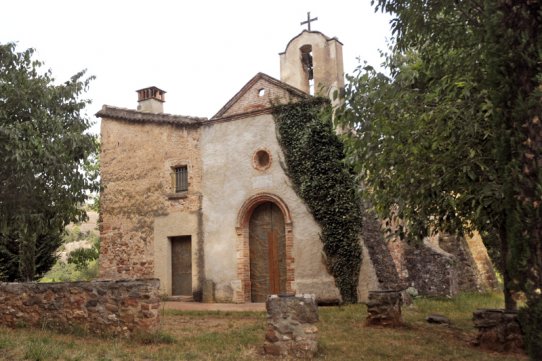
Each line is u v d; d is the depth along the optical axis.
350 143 9.53
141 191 17.69
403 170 8.77
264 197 15.45
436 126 8.12
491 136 7.76
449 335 9.59
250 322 10.71
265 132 15.79
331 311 12.27
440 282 17.67
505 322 8.28
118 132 18.56
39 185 11.05
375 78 8.77
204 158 16.75
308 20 17.53
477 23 7.64
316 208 14.59
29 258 17.22
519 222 4.75
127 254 17.53
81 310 8.92
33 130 10.52
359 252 14.08
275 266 15.43
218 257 15.95
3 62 11.01
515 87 4.96
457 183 8.66
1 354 7.02
